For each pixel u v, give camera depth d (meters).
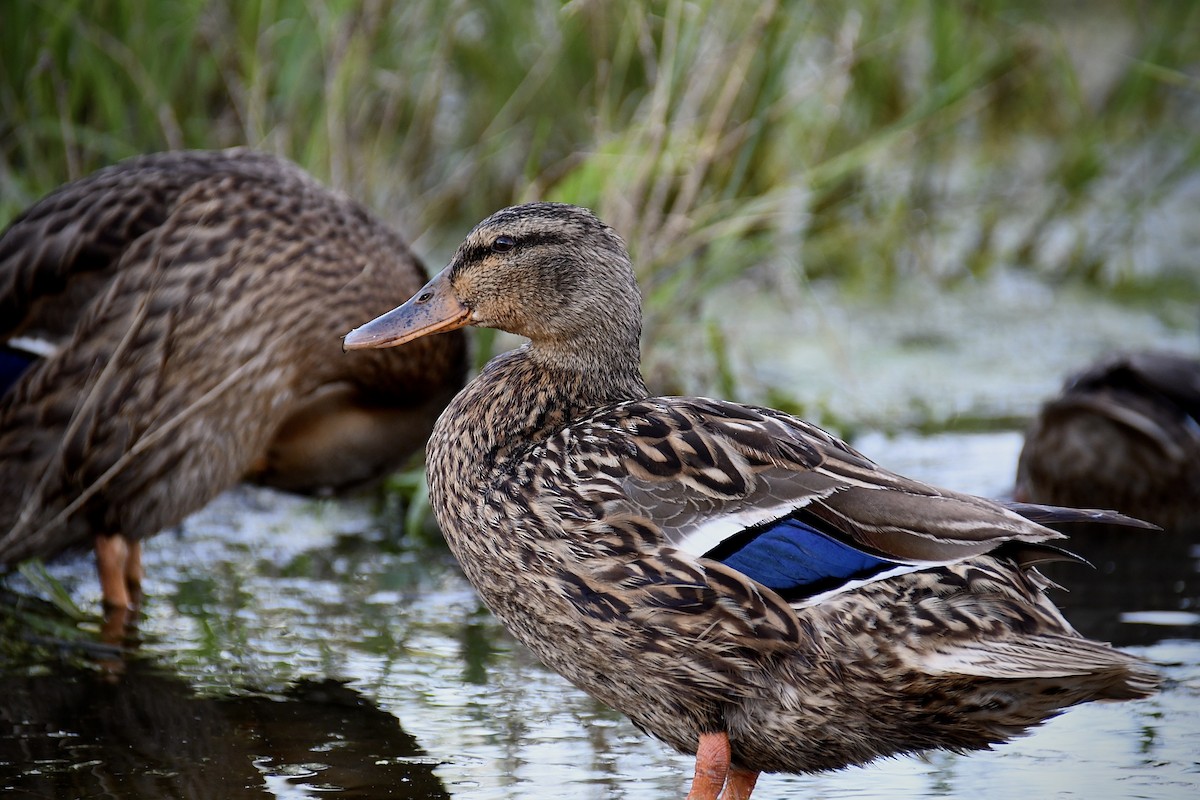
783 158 14.88
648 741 8.28
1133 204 16.56
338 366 10.27
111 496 9.82
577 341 8.03
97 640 9.54
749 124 12.85
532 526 7.32
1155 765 7.90
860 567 6.92
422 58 14.66
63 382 9.68
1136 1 19.80
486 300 8.12
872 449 12.63
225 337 9.81
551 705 8.71
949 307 15.45
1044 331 15.12
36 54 12.77
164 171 10.15
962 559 6.78
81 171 12.95
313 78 13.73
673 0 12.50
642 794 7.64
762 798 7.67
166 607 10.09
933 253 16.50
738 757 7.52
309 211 10.18
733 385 12.48
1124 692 6.88
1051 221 17.00
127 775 7.82
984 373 14.23
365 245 10.34
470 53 15.16
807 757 7.36
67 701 8.70
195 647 9.45
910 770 7.96
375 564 10.90
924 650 6.83
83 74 12.98
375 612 10.02
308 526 11.61
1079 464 11.19
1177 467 11.05
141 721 8.45
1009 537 6.74
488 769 7.91
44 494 9.77
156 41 13.08
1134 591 10.18
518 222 8.06
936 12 16.75
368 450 10.80
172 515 9.96
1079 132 17.56
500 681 9.02
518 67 15.14
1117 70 19.20
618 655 7.29
